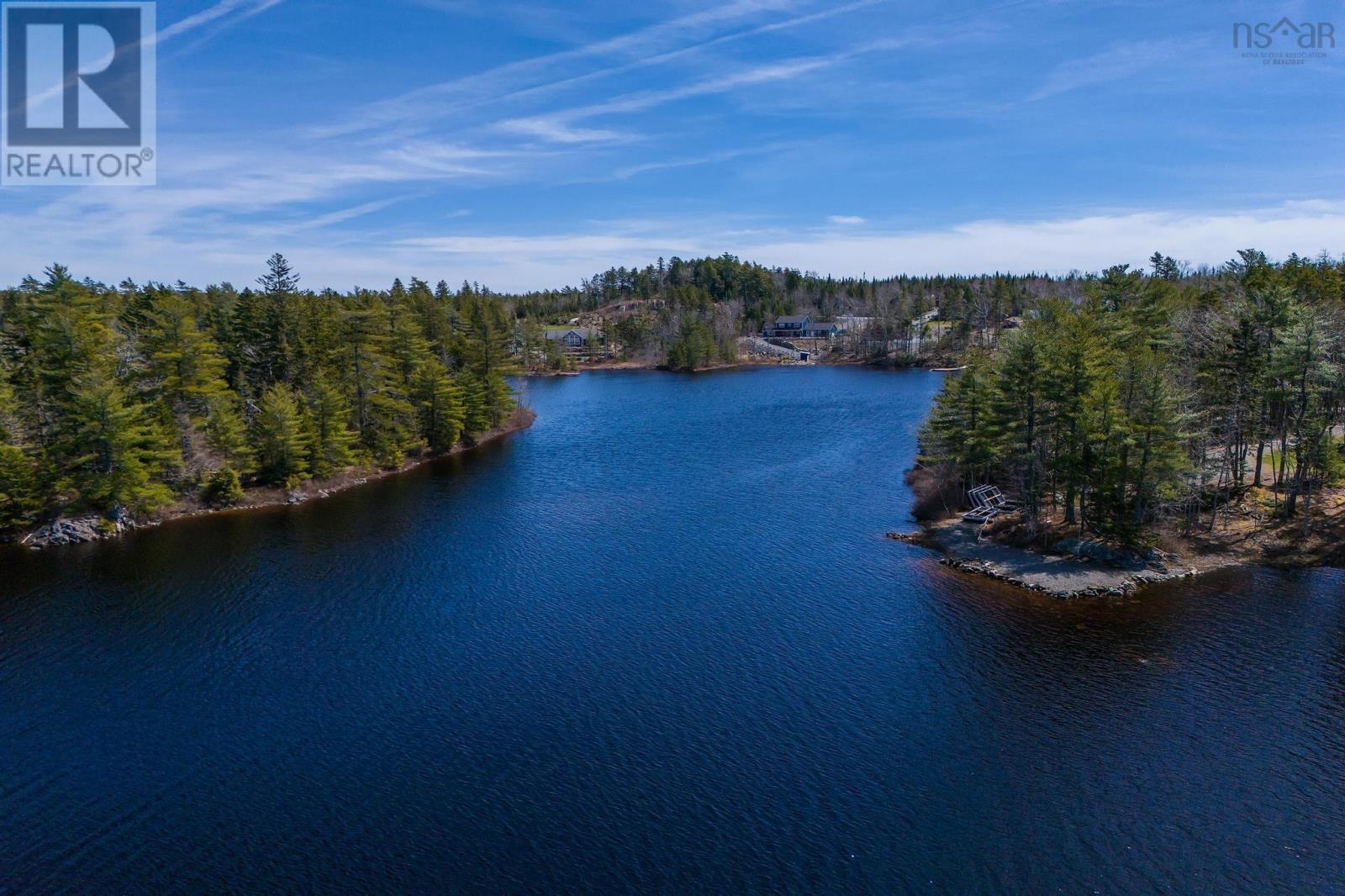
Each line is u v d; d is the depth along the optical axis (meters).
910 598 53.53
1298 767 34.56
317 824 32.12
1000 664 44.31
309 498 82.81
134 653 46.94
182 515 75.94
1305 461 61.22
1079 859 29.62
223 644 48.03
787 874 29.03
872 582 56.47
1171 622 48.91
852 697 41.12
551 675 43.75
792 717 39.31
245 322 97.31
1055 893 28.05
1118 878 28.69
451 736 38.06
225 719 39.78
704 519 72.25
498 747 37.12
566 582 57.19
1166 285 92.94
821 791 33.69
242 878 29.20
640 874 29.12
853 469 91.06
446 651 46.81
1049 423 62.94
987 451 69.94
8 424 71.88
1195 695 40.56
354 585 57.28
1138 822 31.50
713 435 114.38
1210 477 66.31
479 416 113.00
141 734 38.62
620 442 111.44
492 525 71.75
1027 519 63.75
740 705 40.44
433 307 131.38
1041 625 49.03
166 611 53.03
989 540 63.78
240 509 78.38
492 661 45.38
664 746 37.00
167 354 79.44
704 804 32.91
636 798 33.38
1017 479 67.69
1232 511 64.50
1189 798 32.84
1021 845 30.38
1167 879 28.59
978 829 31.30
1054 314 82.00
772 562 60.78
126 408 73.94
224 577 59.38
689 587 56.06
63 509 69.94
